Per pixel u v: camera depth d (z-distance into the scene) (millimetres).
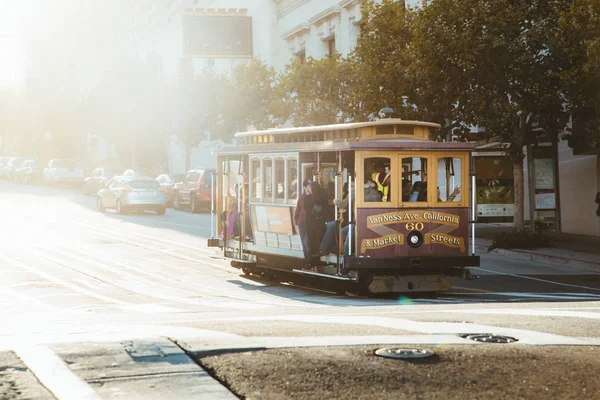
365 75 26078
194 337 7879
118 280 17703
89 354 7008
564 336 8141
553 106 22609
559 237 25703
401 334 8227
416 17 24625
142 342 7516
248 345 7402
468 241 15570
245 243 18469
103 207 39625
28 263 20438
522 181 23812
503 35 21594
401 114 24922
